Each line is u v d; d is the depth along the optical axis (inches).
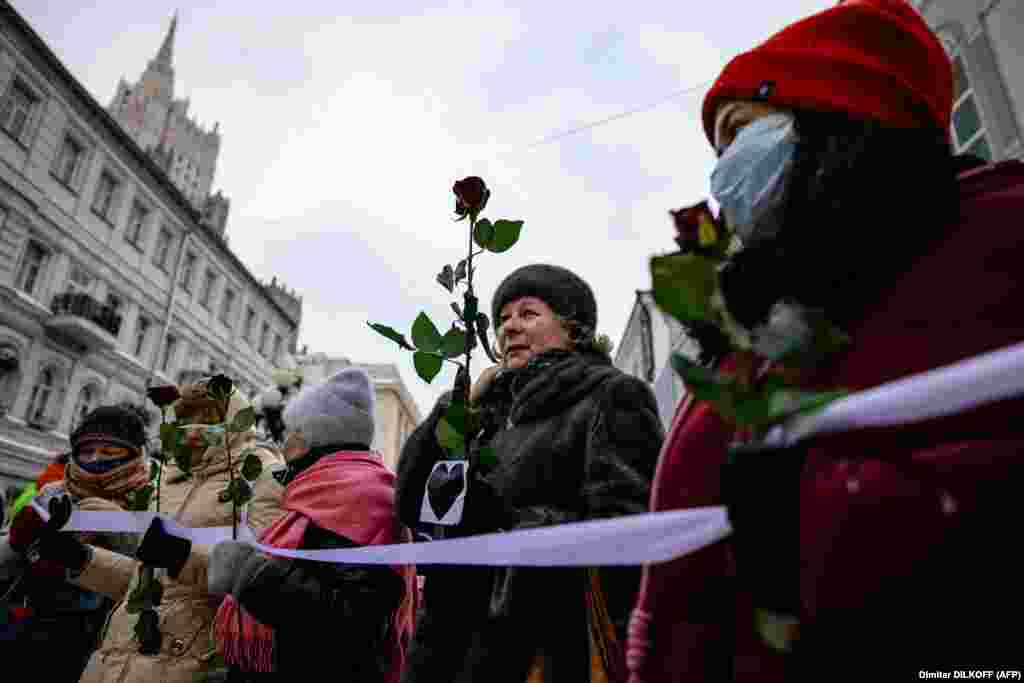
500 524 48.6
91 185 784.3
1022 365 18.8
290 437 83.1
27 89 698.8
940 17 200.4
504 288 64.7
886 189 25.5
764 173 30.5
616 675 42.7
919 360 23.2
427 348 46.2
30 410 706.8
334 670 62.1
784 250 28.0
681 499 31.3
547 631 46.9
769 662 24.2
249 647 64.0
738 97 33.5
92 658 75.1
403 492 57.7
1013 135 173.9
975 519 18.5
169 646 71.1
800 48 31.0
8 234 676.7
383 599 64.0
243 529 70.7
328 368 810.8
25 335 696.4
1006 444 19.1
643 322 494.6
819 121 29.1
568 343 62.2
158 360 895.7
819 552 20.9
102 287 804.6
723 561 28.7
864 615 19.8
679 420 34.2
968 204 25.7
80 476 95.9
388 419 1117.1
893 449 21.2
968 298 23.2
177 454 73.2
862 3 31.5
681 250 27.8
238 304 1110.4
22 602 87.3
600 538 29.4
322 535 65.1
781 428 23.3
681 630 29.1
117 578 78.4
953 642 19.2
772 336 23.0
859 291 25.8
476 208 48.2
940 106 30.0
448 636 53.2
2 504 102.5
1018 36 170.7
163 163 2930.6
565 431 52.2
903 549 19.1
